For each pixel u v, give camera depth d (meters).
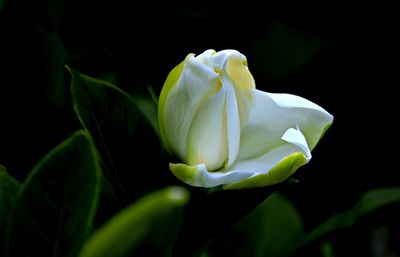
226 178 0.48
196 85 0.48
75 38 0.62
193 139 0.49
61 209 0.43
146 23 0.65
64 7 0.61
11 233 0.43
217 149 0.49
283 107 0.49
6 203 0.46
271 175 0.48
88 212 0.43
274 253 0.59
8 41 0.56
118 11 0.63
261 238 0.59
